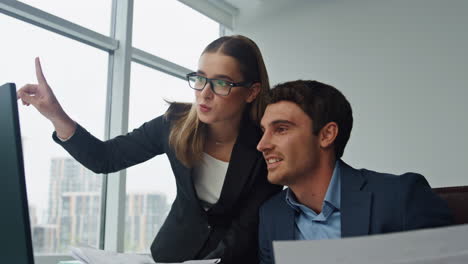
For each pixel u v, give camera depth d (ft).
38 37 8.54
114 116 9.82
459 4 9.82
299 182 3.22
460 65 9.62
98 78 9.78
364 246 1.50
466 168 9.20
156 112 10.92
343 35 11.49
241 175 3.94
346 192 3.18
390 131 10.32
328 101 3.22
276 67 12.62
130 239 9.75
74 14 9.32
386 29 10.80
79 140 4.03
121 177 9.41
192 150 4.10
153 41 11.18
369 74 10.89
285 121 3.14
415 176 3.10
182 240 4.06
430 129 9.78
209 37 13.17
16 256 1.90
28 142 8.01
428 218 2.86
